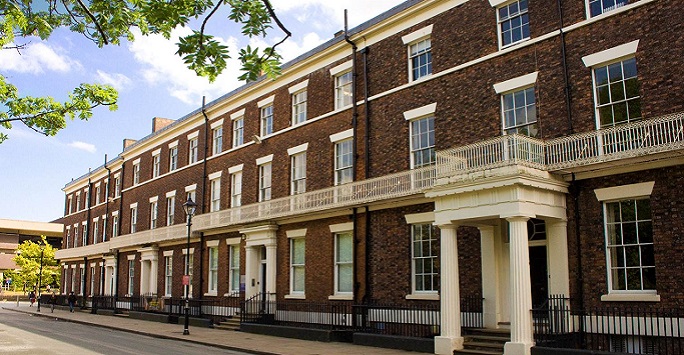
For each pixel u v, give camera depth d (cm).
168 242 3591
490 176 1530
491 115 1844
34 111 1270
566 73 1669
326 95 2506
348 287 2272
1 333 2414
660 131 1387
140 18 891
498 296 1744
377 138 2222
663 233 1409
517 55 1802
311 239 2458
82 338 2225
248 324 2455
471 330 1706
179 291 3422
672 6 1472
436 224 1683
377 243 2139
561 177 1595
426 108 2045
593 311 1504
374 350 1748
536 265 1703
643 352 1383
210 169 3297
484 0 1927
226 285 2969
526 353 1402
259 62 773
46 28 946
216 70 786
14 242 7900
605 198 1525
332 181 2406
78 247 5122
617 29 1576
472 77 1919
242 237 2864
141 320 3350
